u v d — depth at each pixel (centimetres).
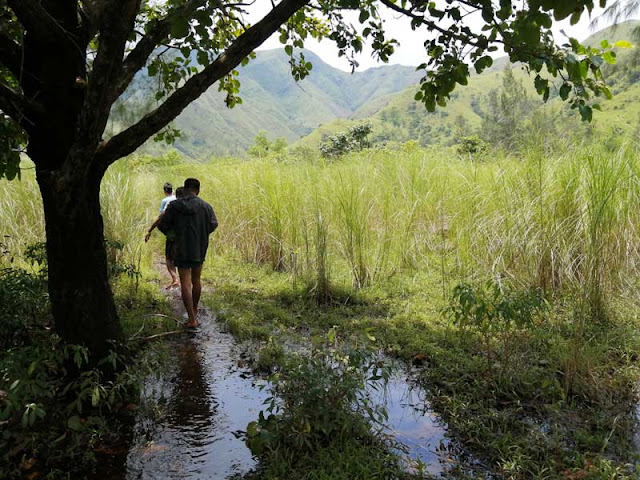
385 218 853
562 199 648
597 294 570
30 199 862
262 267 912
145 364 436
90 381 356
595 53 319
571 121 683
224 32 553
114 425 369
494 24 344
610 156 619
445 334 548
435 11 350
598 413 380
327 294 712
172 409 401
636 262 629
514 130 757
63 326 392
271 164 1030
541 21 261
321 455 320
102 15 298
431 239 891
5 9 419
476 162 901
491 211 759
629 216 620
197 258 600
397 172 955
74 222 371
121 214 833
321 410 335
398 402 414
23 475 311
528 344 502
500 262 687
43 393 324
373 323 605
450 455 336
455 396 401
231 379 460
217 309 675
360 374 366
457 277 763
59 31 332
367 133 2908
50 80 349
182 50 466
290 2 353
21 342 467
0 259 734
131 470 319
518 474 307
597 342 502
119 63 317
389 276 798
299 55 573
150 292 741
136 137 365
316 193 820
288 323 621
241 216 1005
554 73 329
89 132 329
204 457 334
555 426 351
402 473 308
